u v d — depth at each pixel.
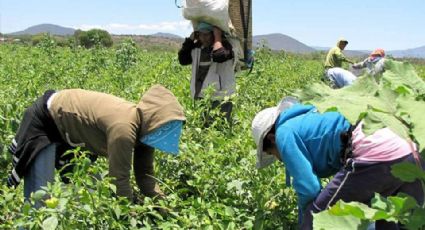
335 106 1.88
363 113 1.84
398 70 2.02
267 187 4.41
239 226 4.05
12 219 4.10
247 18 7.35
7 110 5.95
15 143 4.23
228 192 4.59
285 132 3.56
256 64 15.41
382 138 3.37
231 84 7.18
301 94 2.00
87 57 18.47
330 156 3.56
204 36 7.02
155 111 3.89
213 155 4.90
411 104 1.77
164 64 13.16
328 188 3.49
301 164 3.52
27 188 4.23
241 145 5.24
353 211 1.75
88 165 3.68
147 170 4.48
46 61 17.41
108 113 3.92
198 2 6.83
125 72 14.95
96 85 10.76
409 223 1.70
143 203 4.45
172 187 4.82
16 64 16.22
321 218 1.78
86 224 3.58
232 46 7.12
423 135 1.66
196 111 6.38
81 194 3.57
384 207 1.78
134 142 3.90
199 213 4.00
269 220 4.15
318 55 41.34
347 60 15.26
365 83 1.99
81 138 4.11
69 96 4.11
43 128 4.14
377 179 3.35
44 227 3.29
